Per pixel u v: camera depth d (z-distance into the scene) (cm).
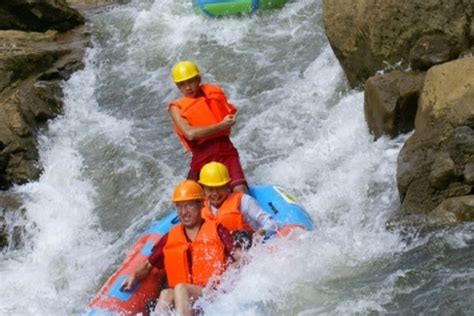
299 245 1266
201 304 1181
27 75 2075
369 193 1484
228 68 2070
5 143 1834
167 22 2316
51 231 1708
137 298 1254
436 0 1609
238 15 2231
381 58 1698
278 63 2034
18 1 2308
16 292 1520
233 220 1284
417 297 1127
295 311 1138
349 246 1280
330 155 1645
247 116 1878
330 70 1931
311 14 2173
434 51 1589
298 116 1823
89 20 2453
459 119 1369
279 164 1683
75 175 1838
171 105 1464
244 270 1215
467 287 1127
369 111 1619
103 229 1689
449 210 1313
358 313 1112
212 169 1322
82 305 1434
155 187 1752
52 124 1980
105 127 1959
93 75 2167
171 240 1241
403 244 1280
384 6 1664
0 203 1766
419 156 1381
